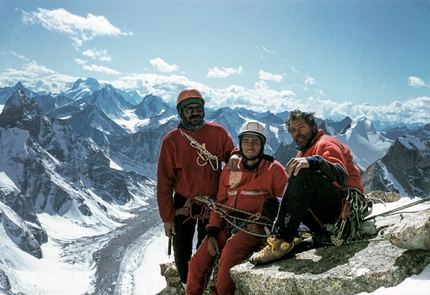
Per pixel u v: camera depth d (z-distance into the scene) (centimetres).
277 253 474
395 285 367
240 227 545
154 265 16350
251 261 497
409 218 398
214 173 597
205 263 554
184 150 592
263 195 555
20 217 19688
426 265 369
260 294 459
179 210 604
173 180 608
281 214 457
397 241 389
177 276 722
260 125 547
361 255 423
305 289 413
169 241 617
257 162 555
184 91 598
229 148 611
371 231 469
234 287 519
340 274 400
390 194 849
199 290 558
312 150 485
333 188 450
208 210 604
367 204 487
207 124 614
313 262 454
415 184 15400
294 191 446
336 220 462
